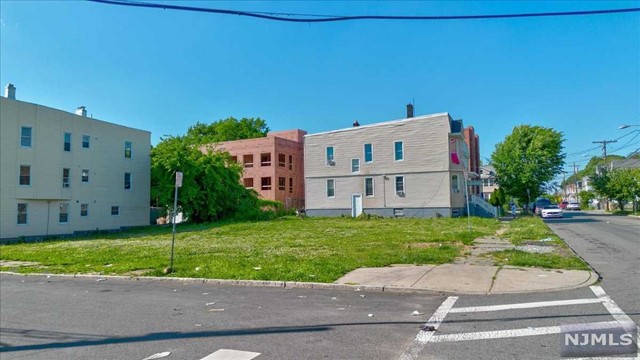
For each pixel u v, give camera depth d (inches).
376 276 397.4
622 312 259.1
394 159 1477.6
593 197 2842.0
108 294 382.3
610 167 2674.7
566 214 1881.2
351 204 1558.8
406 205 1446.9
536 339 215.9
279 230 1026.1
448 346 210.2
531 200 1765.5
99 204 1316.4
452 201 1389.0
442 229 922.7
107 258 613.0
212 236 935.7
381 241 697.6
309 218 1535.4
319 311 290.2
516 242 645.3
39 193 1136.2
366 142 1539.1
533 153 1689.2
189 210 1466.5
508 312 271.0
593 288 330.6
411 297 327.0
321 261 482.3
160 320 282.4
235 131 2780.5
